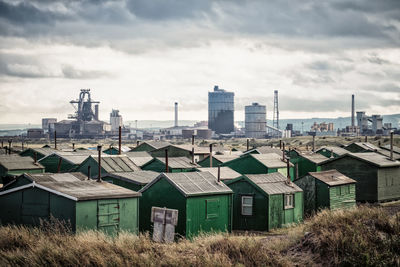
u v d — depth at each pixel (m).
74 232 25.69
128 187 38.88
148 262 19.06
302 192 39.66
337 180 43.38
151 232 31.97
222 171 48.84
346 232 20.77
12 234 23.17
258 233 34.66
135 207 29.25
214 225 32.31
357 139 194.88
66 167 55.91
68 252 19.91
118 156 46.47
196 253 20.09
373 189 49.34
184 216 30.67
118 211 28.14
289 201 38.19
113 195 27.83
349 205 44.25
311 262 19.31
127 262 19.03
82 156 58.00
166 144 80.12
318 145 178.25
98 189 28.92
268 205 35.88
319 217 24.31
